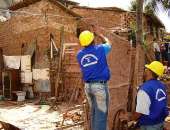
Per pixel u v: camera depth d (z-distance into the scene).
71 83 17.55
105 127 5.99
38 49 19.31
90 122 6.66
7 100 18.27
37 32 19.44
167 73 19.20
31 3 19.61
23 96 18.34
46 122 12.16
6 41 21.38
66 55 17.94
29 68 19.38
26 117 13.20
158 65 5.29
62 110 14.52
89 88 5.96
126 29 22.14
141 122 5.28
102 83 5.94
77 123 10.67
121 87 9.37
